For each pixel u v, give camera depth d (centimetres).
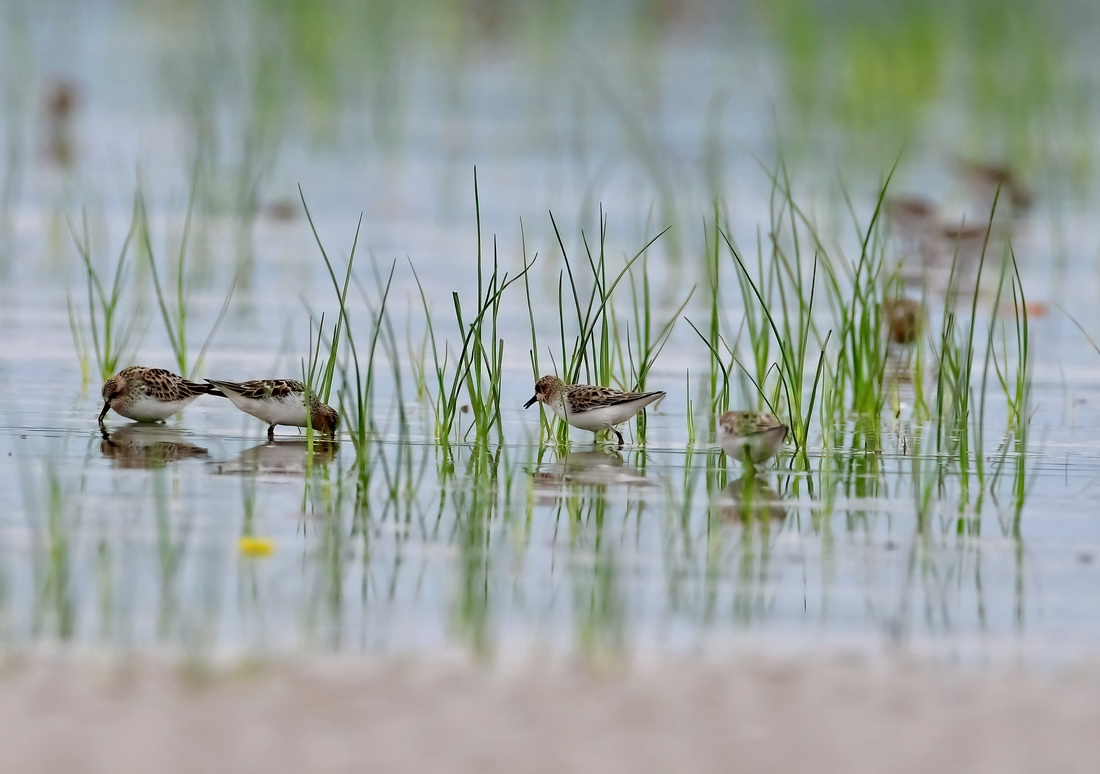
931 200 4875
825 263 2662
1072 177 5238
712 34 8362
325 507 1880
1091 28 7925
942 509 1941
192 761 1133
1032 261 4078
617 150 5609
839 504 1952
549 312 3325
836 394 2484
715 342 2414
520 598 1565
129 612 1484
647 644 1440
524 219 4447
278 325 3127
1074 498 2002
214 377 2662
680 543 1769
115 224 4225
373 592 1572
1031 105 5931
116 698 1245
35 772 1106
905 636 1484
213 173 4594
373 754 1155
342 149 5500
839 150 5641
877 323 2509
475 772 1133
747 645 1446
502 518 1855
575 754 1166
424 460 2145
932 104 6334
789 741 1198
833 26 6838
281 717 1215
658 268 3853
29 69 6644
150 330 3056
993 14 6288
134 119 5931
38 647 1378
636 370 2780
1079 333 3241
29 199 4547
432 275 3700
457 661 1371
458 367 2223
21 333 2984
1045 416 2531
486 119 6209
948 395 2648
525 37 7850
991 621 1531
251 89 6134
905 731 1222
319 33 6147
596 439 2308
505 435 2330
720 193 4519
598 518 1864
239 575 1612
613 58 7538
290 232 4212
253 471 2048
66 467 2047
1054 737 1216
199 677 1300
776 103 6481
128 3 8775
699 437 2342
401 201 4688
